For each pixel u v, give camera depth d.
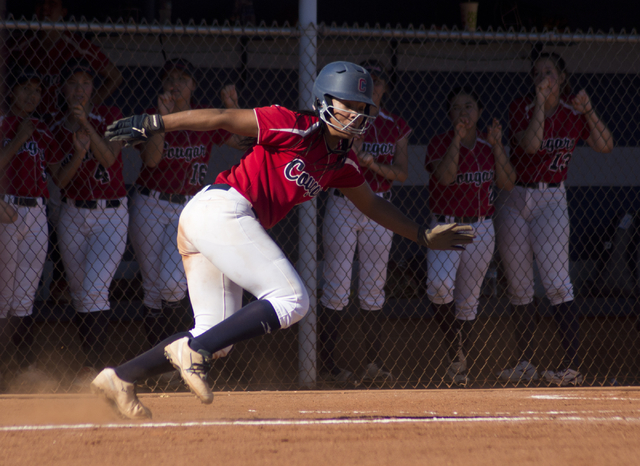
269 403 11.83
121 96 22.06
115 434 9.05
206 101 22.78
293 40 22.95
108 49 21.84
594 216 24.77
